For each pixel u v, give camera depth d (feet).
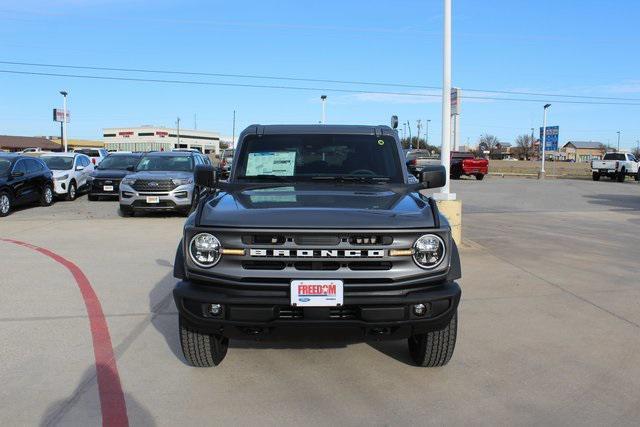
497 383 13.87
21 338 16.98
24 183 52.65
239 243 12.01
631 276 25.14
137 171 50.62
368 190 15.53
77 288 22.90
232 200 14.10
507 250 31.50
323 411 12.41
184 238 12.54
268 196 14.47
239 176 16.78
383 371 14.65
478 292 22.29
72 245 33.32
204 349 14.05
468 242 33.88
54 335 17.28
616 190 83.51
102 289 22.76
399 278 12.06
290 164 16.88
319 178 16.53
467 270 26.21
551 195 72.38
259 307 11.89
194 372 14.55
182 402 12.84
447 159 31.63
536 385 13.73
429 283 12.42
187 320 12.71
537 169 185.06
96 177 61.77
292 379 14.14
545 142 120.37
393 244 12.03
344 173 16.70
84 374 14.37
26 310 19.83
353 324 12.05
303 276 11.85
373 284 11.98
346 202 13.69
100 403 12.75
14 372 14.47
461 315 19.27
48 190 57.72
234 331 12.50
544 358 15.46
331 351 16.10
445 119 31.71
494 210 53.93
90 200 62.85
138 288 22.94
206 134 472.44
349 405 12.70
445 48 31.73
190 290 12.36
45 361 15.20
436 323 12.39
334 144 17.15
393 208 13.19
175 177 48.08
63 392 13.30
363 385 13.78
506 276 25.03
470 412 12.35
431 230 12.21
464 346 16.35
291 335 12.50
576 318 18.98
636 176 116.26
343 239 11.94
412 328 12.42
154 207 47.44
